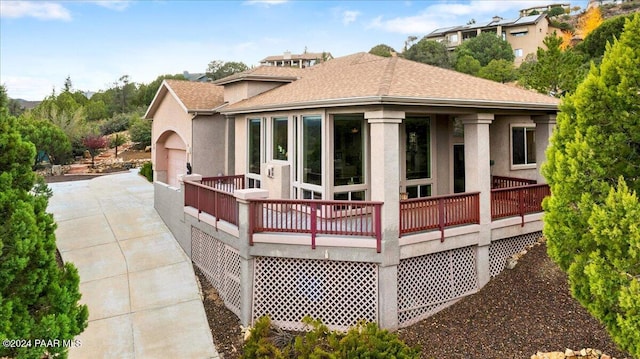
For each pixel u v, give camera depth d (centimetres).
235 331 904
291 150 1176
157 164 2070
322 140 1053
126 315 934
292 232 882
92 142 3188
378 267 851
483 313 890
